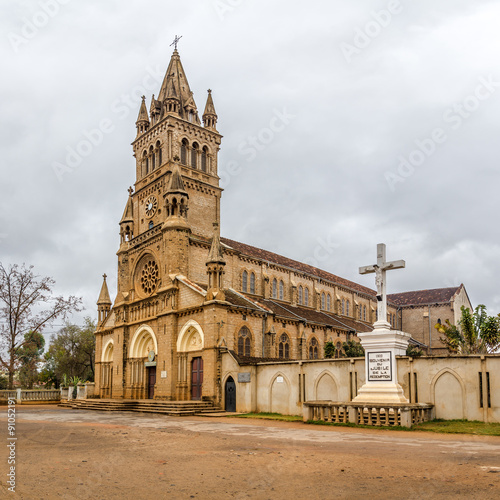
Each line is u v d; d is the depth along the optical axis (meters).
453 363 33.72
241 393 46.94
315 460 17.39
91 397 70.81
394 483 13.77
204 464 16.61
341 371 40.03
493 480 14.07
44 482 13.71
